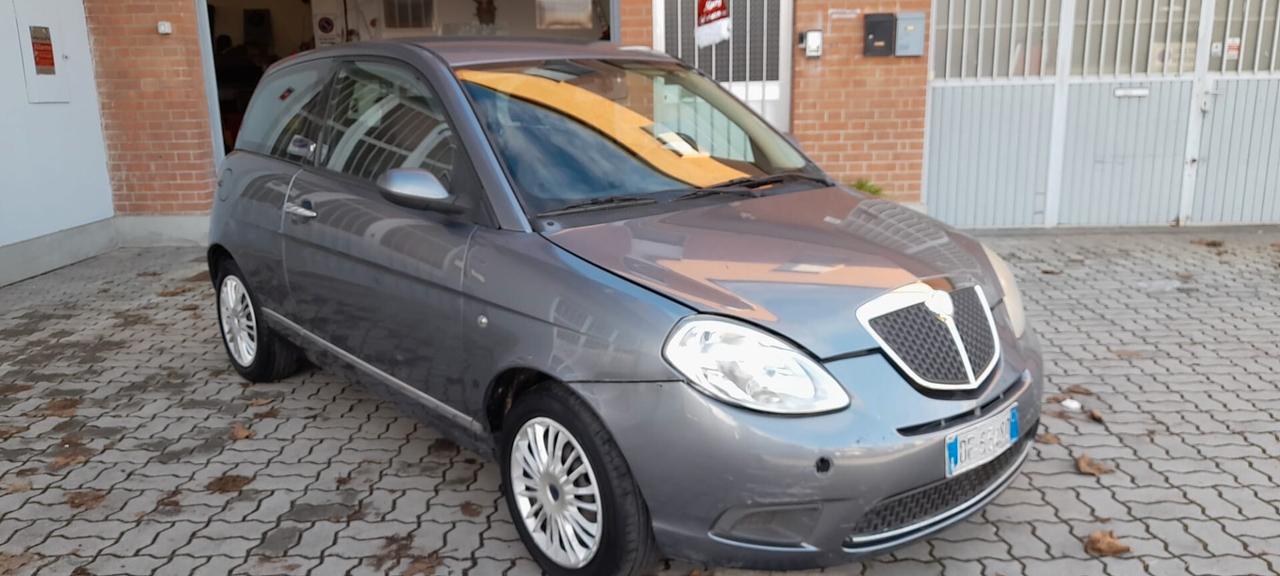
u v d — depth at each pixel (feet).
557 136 11.62
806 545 8.71
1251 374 16.02
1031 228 28.17
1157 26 26.68
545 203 10.73
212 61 27.73
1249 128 27.27
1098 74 27.07
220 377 16.88
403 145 12.16
